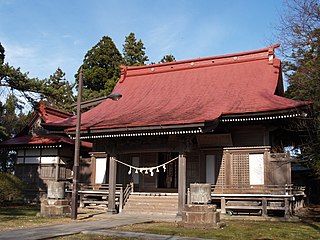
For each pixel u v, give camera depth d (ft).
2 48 110.01
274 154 66.23
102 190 77.05
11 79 76.54
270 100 67.10
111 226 48.37
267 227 49.85
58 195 62.23
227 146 70.03
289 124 69.31
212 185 69.00
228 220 58.80
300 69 62.80
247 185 67.36
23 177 99.91
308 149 68.13
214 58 90.02
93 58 147.23
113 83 139.23
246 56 86.53
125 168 82.53
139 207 69.77
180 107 72.23
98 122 70.85
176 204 68.13
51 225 48.88
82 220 56.29
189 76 89.56
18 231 42.11
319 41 59.77
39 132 106.11
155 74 95.76
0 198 76.69
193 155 73.31
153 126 60.64
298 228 48.93
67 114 113.60
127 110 78.84
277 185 64.69
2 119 148.25
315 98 62.44
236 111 63.93
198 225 48.37
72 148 101.50
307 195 109.40
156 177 80.23
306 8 65.00
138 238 38.40
